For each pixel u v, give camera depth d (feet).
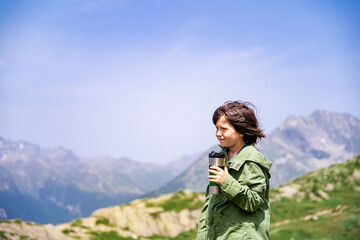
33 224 52.65
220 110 11.45
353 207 56.75
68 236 53.93
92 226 60.64
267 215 11.12
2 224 49.85
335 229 49.39
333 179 78.74
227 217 10.86
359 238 45.70
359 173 78.23
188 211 72.43
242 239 10.58
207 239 11.64
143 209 72.33
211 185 10.59
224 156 10.64
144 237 63.98
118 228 62.59
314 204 69.00
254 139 11.48
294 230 51.88
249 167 10.73
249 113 11.27
